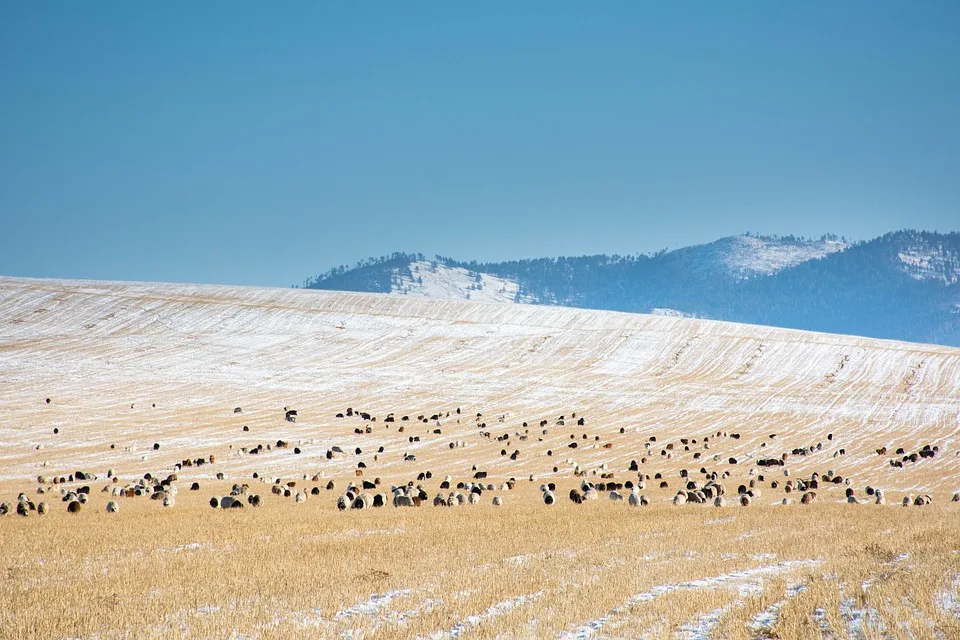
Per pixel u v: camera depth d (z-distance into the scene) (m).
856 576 26.09
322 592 25.27
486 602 23.91
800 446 91.12
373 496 53.94
